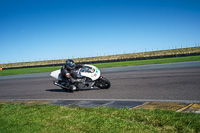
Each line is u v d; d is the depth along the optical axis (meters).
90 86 7.42
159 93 6.04
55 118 3.84
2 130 3.36
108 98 5.91
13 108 5.03
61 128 3.27
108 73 14.27
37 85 10.78
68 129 3.20
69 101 5.76
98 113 3.99
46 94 7.66
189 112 3.61
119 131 2.95
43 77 15.68
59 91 8.23
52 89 8.95
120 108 4.26
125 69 16.70
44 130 3.22
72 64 7.51
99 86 7.75
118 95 6.25
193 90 6.02
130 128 3.03
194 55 35.31
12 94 8.39
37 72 23.39
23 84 11.84
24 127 3.43
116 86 8.04
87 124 3.36
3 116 4.30
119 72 14.30
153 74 11.02
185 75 9.41
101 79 7.61
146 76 10.40
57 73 8.10
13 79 16.33
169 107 4.14
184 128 2.88
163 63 20.42
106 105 4.88
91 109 4.34
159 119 3.31
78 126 3.30
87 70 7.42
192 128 2.86
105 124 3.29
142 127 3.04
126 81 9.22
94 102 5.35
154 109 4.03
